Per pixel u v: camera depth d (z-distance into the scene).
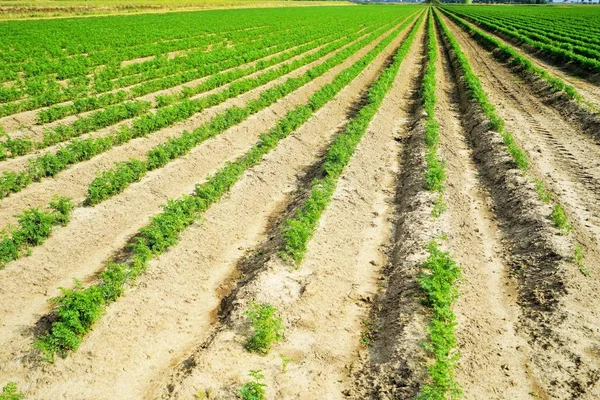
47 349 8.77
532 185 15.24
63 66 30.02
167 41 45.62
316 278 11.34
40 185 15.21
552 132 21.75
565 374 8.55
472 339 9.31
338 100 27.23
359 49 46.66
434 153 18.25
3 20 57.19
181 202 13.70
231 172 16.12
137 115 21.81
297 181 18.02
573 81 31.58
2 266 11.36
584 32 57.00
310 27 65.44
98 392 8.42
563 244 12.02
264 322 9.20
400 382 8.34
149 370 9.03
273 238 13.38
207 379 8.44
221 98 24.47
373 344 9.71
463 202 15.36
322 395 8.48
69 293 9.66
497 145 18.97
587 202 14.80
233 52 38.53
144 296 10.70
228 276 12.22
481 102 24.05
